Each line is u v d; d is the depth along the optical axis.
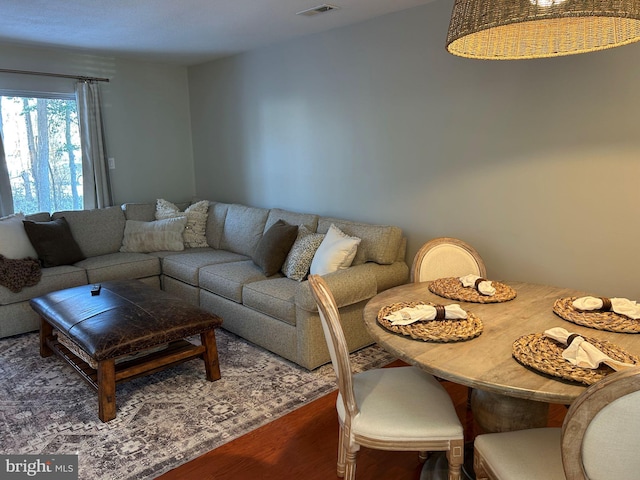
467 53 1.80
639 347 1.59
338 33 3.76
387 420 1.68
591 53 2.49
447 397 1.83
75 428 2.41
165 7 3.16
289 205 4.53
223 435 2.34
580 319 1.82
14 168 4.54
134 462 2.13
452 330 1.73
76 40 4.12
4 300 3.54
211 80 5.18
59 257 3.98
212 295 3.79
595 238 2.62
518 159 2.87
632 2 1.34
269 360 3.20
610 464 1.12
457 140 3.15
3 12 3.26
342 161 3.93
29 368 3.11
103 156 4.89
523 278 2.97
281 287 3.32
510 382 1.38
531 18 1.37
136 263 4.23
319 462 2.14
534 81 2.74
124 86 5.04
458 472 1.67
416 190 3.45
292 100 4.28
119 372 2.54
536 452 1.46
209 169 5.47
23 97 4.50
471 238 3.19
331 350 1.74
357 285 3.02
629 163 2.44
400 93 3.42
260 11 3.28
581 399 1.10
